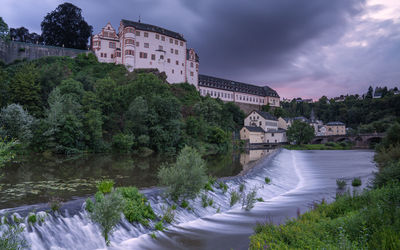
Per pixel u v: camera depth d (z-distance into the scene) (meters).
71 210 13.69
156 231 14.63
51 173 28.38
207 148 78.62
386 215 10.52
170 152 64.56
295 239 10.12
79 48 116.19
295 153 79.50
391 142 45.75
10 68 81.81
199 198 20.03
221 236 14.37
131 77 92.19
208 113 97.00
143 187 22.81
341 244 8.57
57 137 48.53
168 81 107.81
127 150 57.78
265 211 19.66
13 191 19.66
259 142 124.25
